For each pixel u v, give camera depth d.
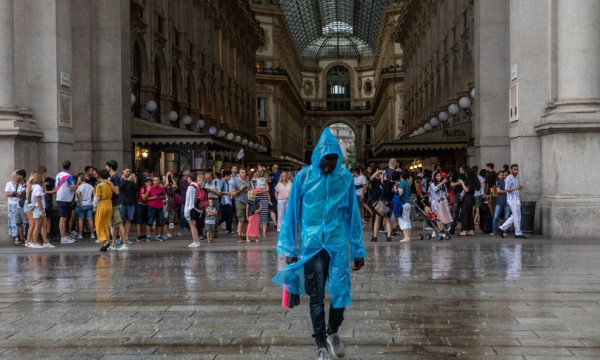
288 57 93.19
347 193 5.16
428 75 40.94
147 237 16.33
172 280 9.07
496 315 6.60
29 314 6.87
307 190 5.10
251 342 5.66
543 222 14.80
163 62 29.75
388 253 12.16
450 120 31.64
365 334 5.90
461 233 16.20
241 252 12.97
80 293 8.09
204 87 39.50
